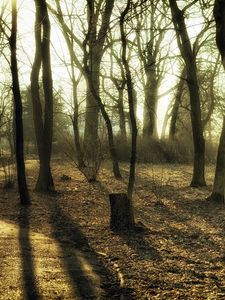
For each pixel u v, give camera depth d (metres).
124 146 25.08
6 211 12.40
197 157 17.19
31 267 7.57
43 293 6.57
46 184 15.16
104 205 13.59
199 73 32.53
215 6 6.11
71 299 6.46
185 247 9.30
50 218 11.77
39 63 15.04
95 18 16.00
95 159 18.89
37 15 14.80
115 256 8.62
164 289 7.00
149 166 23.45
